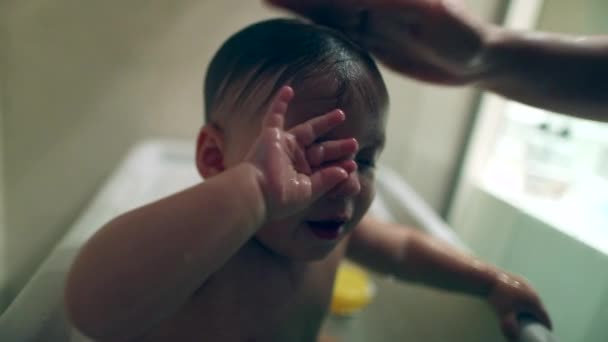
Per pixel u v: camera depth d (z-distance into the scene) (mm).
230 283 454
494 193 915
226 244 313
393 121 1065
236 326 461
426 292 680
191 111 1011
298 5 506
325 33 442
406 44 529
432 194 1127
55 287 446
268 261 476
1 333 374
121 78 968
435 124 1075
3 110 951
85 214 604
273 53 420
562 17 824
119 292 306
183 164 919
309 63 401
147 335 415
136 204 685
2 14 881
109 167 1027
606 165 711
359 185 371
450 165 1104
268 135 325
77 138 998
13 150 985
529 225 770
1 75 924
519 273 759
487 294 552
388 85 1033
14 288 1064
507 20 951
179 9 937
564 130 789
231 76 440
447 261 624
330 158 343
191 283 320
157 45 955
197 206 310
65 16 908
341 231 414
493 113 987
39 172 1011
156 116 1005
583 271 646
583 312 633
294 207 326
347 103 392
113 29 931
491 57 550
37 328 396
